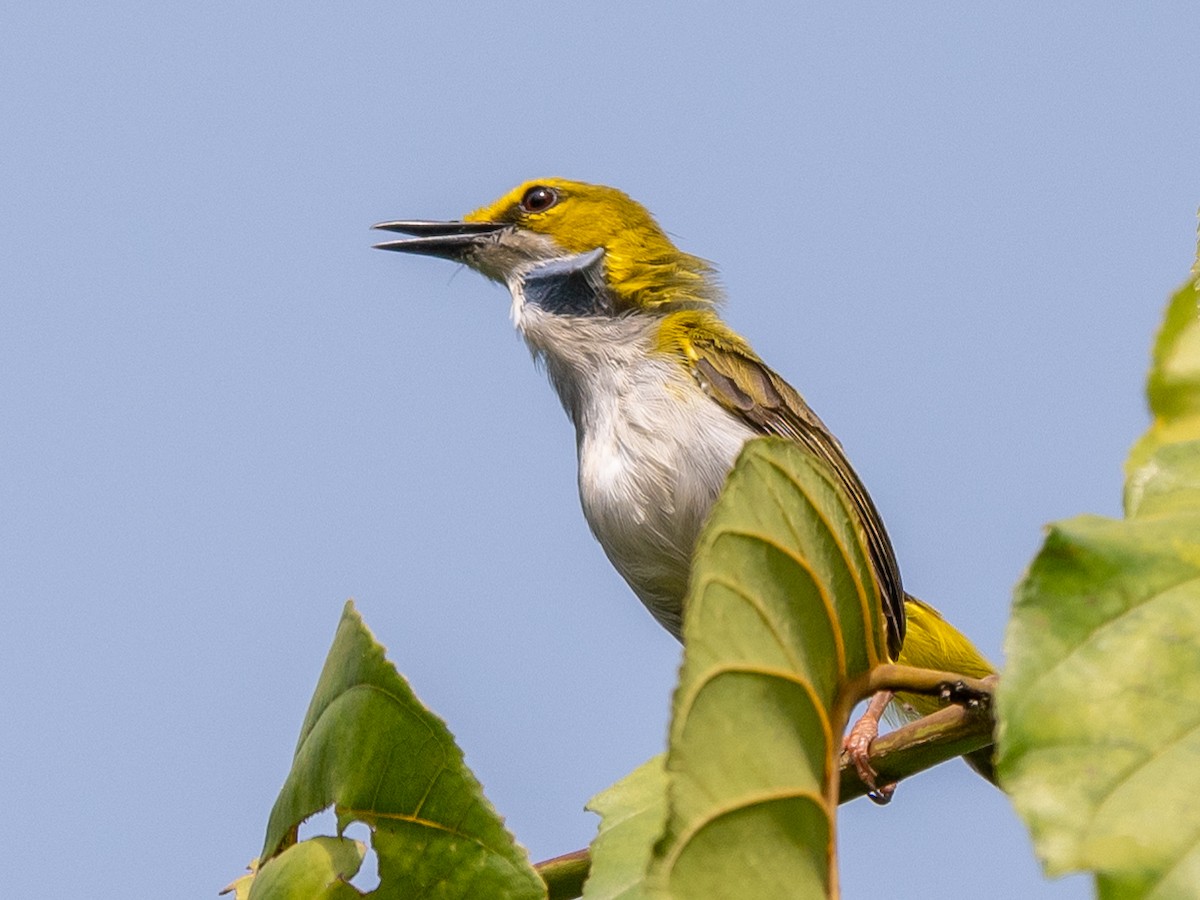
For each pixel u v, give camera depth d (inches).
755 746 188.4
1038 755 147.3
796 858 186.9
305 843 246.8
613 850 257.8
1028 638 153.9
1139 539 158.4
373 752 240.2
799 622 204.2
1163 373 257.3
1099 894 137.0
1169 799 140.9
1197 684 148.0
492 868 234.5
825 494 213.5
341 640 251.3
